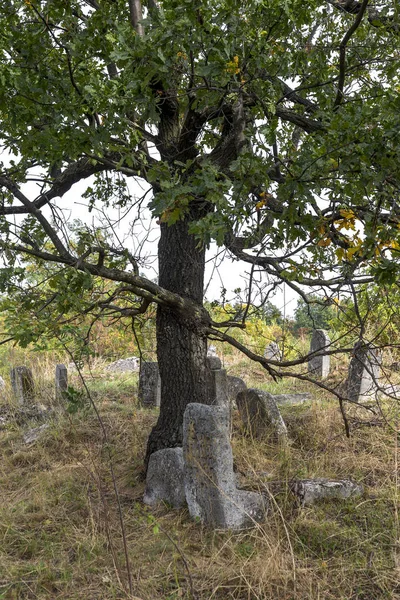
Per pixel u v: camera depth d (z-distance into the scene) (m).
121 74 5.27
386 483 6.32
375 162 4.42
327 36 7.03
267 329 13.05
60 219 6.38
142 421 9.02
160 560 5.12
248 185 4.29
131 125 5.62
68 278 5.28
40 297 5.58
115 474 7.30
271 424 7.63
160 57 4.73
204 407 5.83
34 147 5.78
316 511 5.75
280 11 5.29
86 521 6.00
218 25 4.86
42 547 5.48
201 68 4.87
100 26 5.56
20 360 17.08
